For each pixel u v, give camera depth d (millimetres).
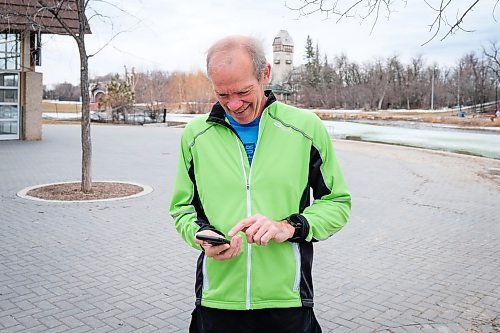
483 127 44625
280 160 2209
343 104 89438
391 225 8094
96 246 6586
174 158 16734
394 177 13633
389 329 4238
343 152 20328
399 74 93438
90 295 4902
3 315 4395
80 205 9039
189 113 64375
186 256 6227
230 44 2014
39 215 8234
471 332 4172
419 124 49625
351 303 4820
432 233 7625
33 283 5199
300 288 2236
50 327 4180
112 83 43281
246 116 2129
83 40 9781
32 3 12758
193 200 2391
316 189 2338
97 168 14062
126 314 4480
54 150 18203
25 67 20703
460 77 88500
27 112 21328
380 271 5793
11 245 6551
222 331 2254
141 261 6000
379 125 47219
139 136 26078
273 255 2195
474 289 5207
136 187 10898
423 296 5004
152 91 70062
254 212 2182
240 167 2225
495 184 12633
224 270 2223
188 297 4906
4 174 12617
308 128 2277
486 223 8344
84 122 9961
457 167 15945
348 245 6883
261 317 2232
